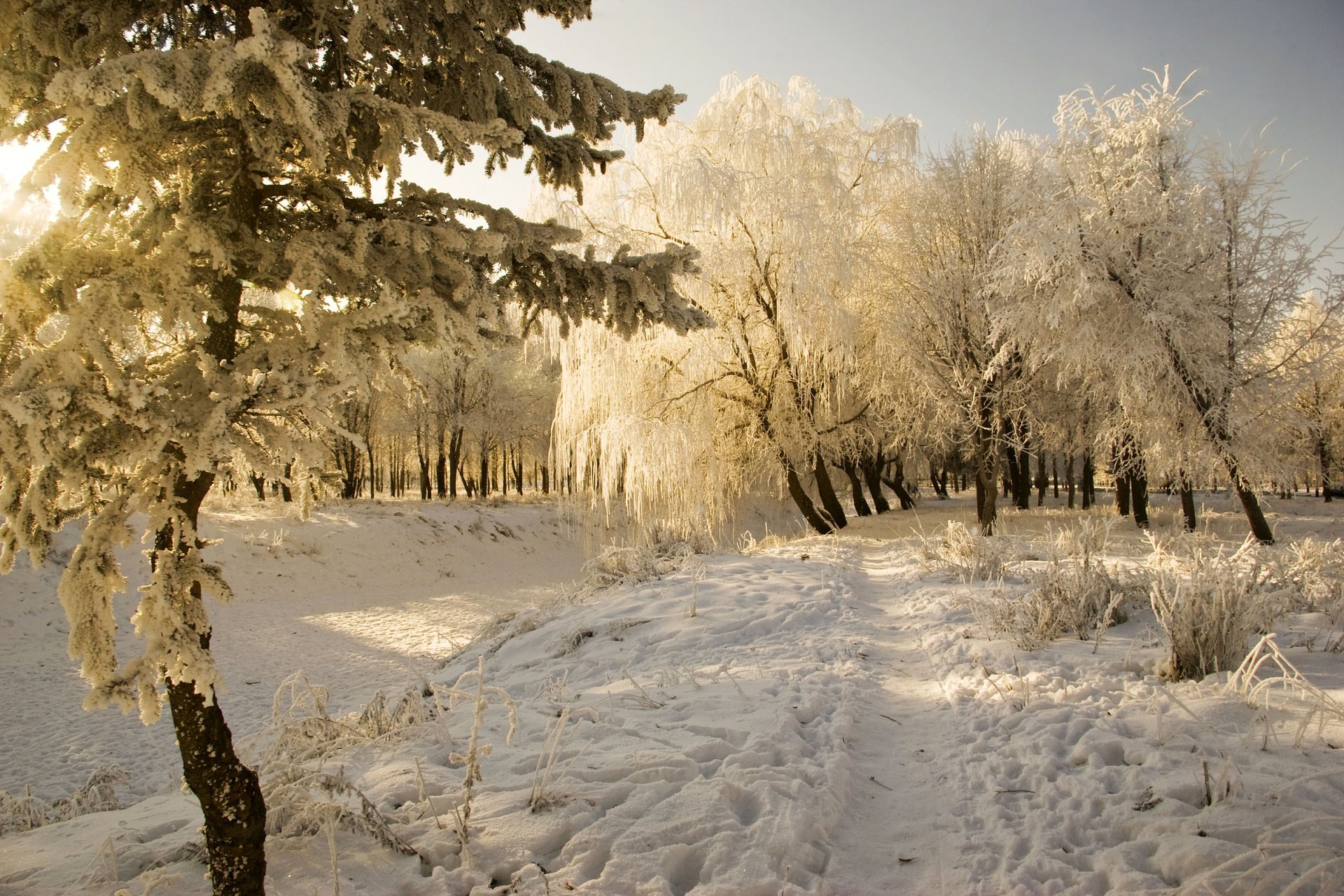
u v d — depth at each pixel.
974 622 6.73
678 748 3.92
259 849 2.64
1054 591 6.31
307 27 2.88
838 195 15.93
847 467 23.84
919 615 7.60
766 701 4.80
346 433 2.43
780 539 16.83
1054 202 14.11
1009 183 15.72
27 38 2.33
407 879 2.73
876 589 9.95
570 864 2.79
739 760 3.68
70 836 3.59
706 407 16.44
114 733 8.28
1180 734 3.60
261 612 16.27
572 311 3.48
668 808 3.18
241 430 2.41
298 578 19.02
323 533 21.55
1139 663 4.91
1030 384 16.77
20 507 2.16
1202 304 13.65
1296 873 2.41
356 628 14.95
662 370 16.38
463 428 33.50
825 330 15.40
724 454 17.61
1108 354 13.86
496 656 8.21
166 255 2.29
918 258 16.55
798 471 19.11
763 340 17.12
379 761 4.05
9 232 2.21
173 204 2.54
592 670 6.69
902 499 28.17
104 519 2.19
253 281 2.66
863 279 16.70
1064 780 3.34
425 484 34.81
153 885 2.72
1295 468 13.89
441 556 23.44
